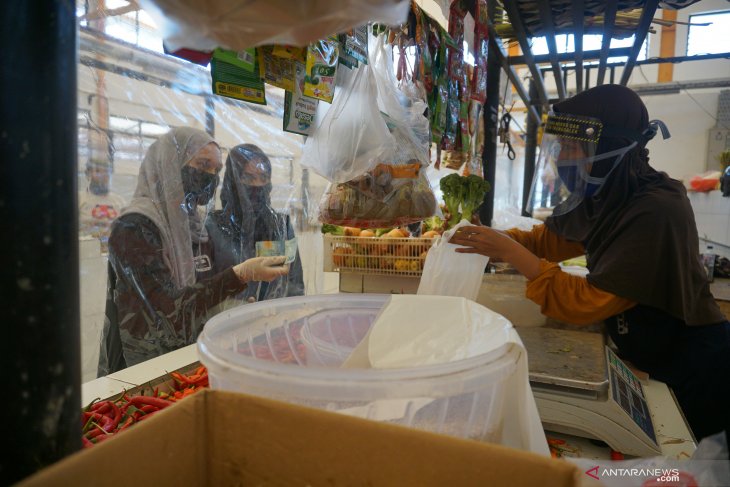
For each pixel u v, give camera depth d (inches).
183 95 65.1
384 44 49.8
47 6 13.3
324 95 40.3
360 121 45.1
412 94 52.5
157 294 56.3
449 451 13.8
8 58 12.9
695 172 280.4
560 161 51.6
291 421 15.3
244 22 14.2
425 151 53.0
